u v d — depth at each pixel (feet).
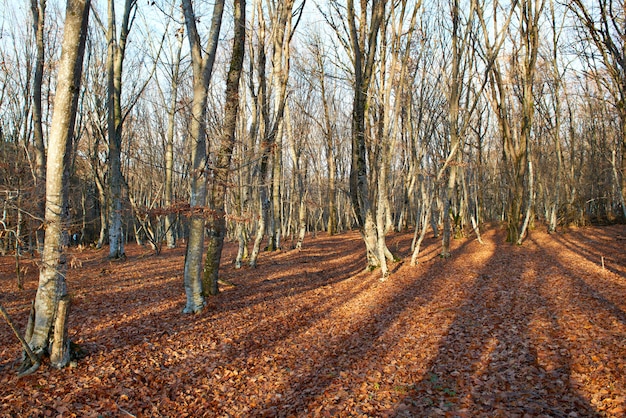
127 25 58.13
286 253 76.07
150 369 21.49
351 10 45.32
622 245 57.52
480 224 94.43
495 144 114.52
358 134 48.67
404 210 107.24
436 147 75.20
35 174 50.62
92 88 75.66
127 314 30.17
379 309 35.01
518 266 48.14
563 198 90.99
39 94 50.52
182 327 28.30
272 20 51.78
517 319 27.86
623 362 18.88
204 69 30.27
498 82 72.38
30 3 52.03
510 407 16.72
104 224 87.10
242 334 28.37
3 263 54.75
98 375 19.72
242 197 54.65
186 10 29.89
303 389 20.72
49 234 19.19
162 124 85.10
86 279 43.80
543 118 88.94
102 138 67.51
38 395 17.33
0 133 64.80
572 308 28.71
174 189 95.45
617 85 48.93
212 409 18.76
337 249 83.41
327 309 36.24
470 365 21.49
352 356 24.80
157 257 66.69
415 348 25.05
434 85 61.00
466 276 44.68
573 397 16.87
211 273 37.52
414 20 45.62
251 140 47.67
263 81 50.83
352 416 17.63
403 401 18.54
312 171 127.34
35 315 19.70
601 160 92.94
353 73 53.57
